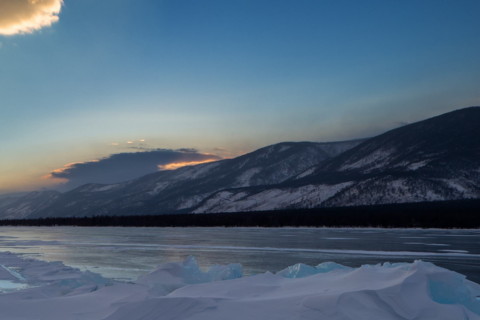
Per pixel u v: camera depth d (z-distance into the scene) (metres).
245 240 41.31
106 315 7.49
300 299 7.05
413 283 7.30
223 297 7.75
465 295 7.78
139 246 34.84
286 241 39.03
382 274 8.22
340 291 7.54
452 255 24.52
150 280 11.77
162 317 6.63
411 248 29.66
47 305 8.27
